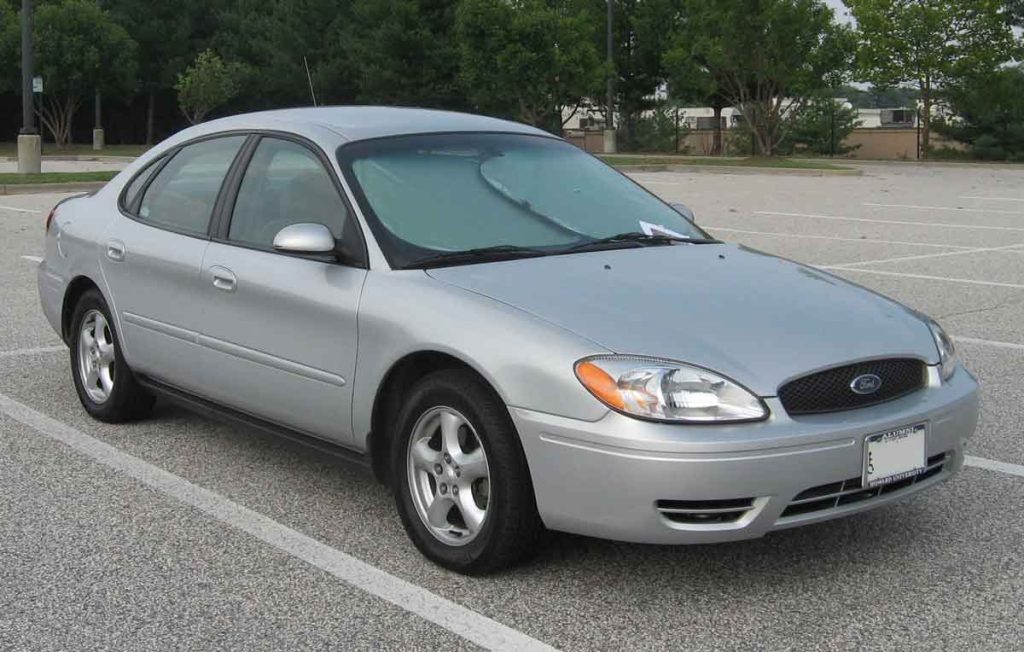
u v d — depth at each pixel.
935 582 3.99
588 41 40.66
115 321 5.69
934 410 3.95
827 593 3.90
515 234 4.62
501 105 44.72
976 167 35.72
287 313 4.59
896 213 18.36
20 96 50.19
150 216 5.62
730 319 3.96
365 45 47.91
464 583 3.98
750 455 3.54
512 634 3.60
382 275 4.31
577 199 4.99
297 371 4.57
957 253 13.05
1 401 6.45
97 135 49.31
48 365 7.30
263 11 56.12
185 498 4.89
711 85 39.44
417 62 47.50
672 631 3.62
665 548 4.27
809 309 4.15
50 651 3.51
